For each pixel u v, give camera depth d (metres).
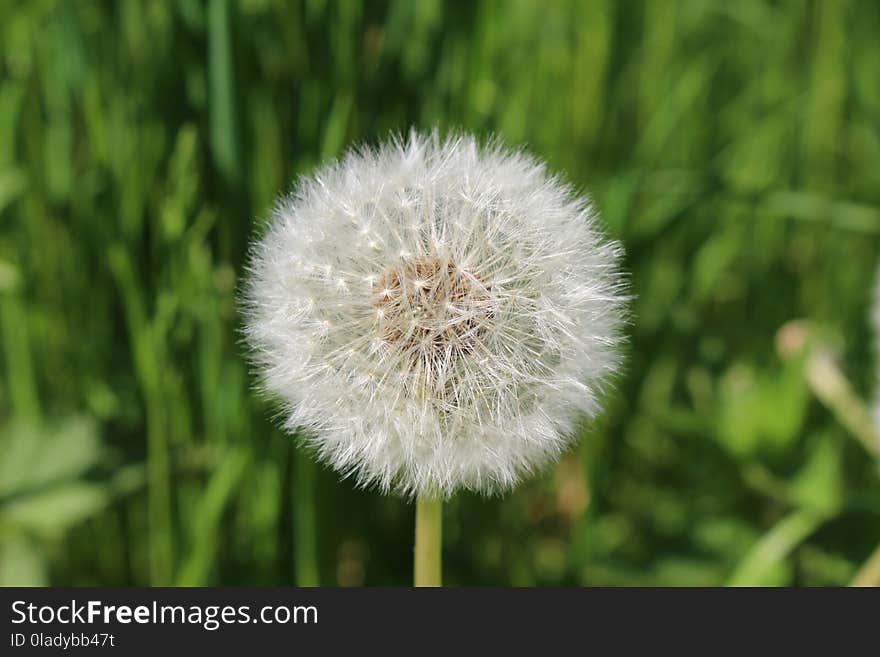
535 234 0.11
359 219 0.11
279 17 0.14
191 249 0.14
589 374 0.11
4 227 0.16
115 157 0.15
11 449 0.15
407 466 0.10
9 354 0.16
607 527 0.17
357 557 0.16
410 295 0.11
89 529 0.15
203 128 0.15
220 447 0.15
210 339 0.14
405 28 0.15
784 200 0.17
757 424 0.17
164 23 0.14
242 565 0.15
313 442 0.10
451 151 0.11
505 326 0.10
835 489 0.17
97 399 0.16
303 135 0.15
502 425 0.10
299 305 0.11
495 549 0.16
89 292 0.16
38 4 0.16
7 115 0.16
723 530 0.17
